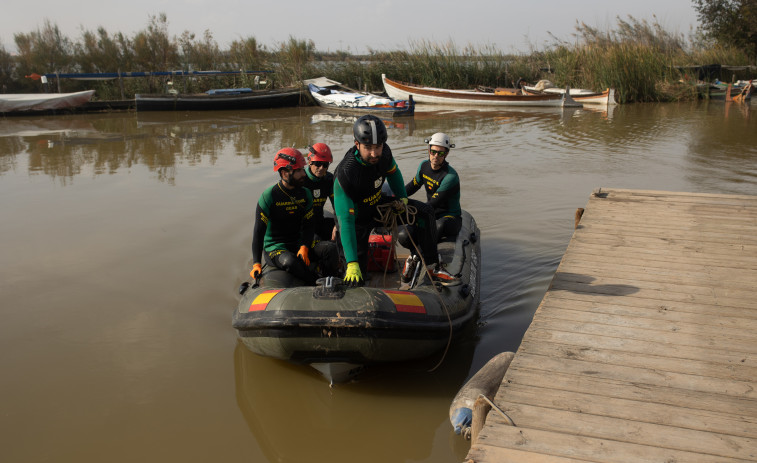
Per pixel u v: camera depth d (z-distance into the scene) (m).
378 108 19.69
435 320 3.99
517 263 6.00
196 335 4.61
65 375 4.03
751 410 2.80
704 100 24.00
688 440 2.60
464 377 4.05
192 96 20.66
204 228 7.18
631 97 23.73
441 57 25.44
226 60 25.72
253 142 13.81
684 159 11.19
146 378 4.00
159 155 12.27
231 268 5.91
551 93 22.03
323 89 21.98
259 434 3.44
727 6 31.91
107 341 4.50
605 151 12.14
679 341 3.48
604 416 2.79
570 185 9.17
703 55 29.25
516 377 3.14
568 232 6.93
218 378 4.02
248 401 3.77
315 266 4.96
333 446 3.33
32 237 6.91
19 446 3.29
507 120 17.88
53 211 8.00
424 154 11.67
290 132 15.42
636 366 3.22
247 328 3.94
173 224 7.34
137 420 3.54
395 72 25.05
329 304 3.74
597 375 3.14
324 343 3.73
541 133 14.91
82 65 23.52
